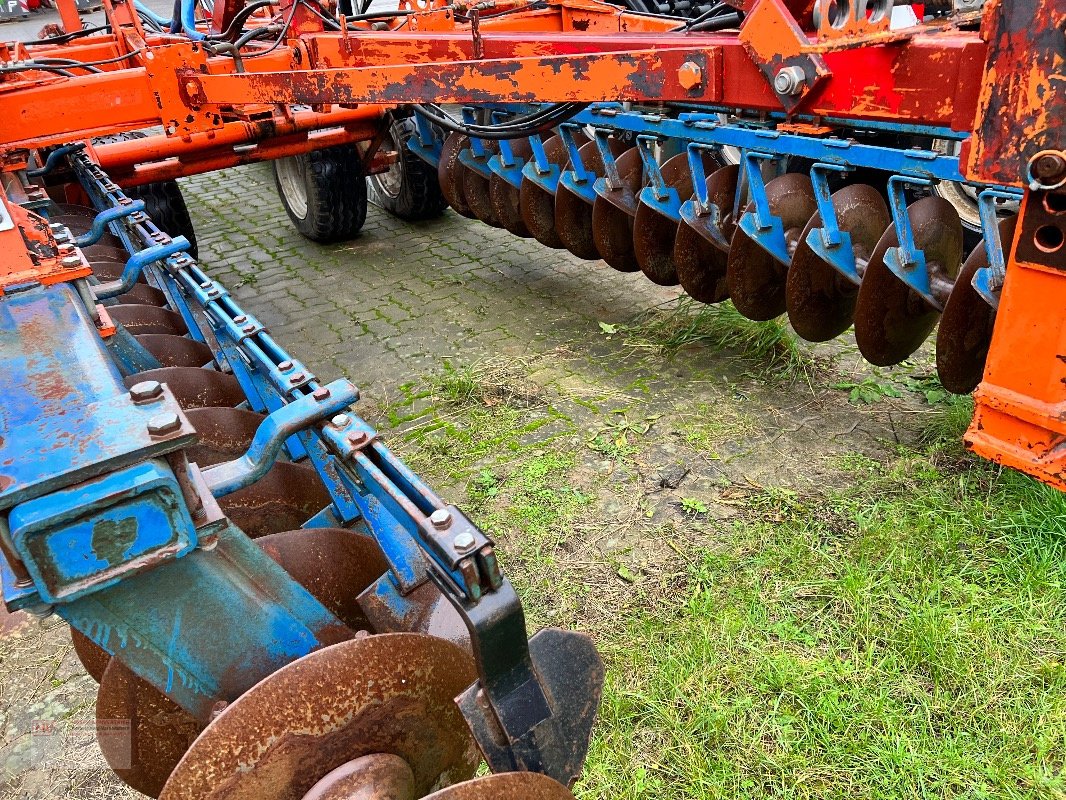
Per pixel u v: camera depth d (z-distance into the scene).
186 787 1.21
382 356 4.48
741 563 2.77
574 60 2.41
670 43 2.39
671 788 2.07
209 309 2.52
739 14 2.81
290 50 3.60
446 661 1.46
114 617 1.23
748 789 2.05
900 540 2.78
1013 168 1.32
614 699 2.28
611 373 4.10
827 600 2.59
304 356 4.53
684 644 2.46
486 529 3.04
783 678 2.30
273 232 6.67
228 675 1.39
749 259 3.58
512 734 1.24
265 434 1.55
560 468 3.37
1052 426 1.42
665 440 3.51
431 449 3.58
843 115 1.81
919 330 3.24
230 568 1.35
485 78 2.66
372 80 2.96
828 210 3.09
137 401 1.23
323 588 1.86
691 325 4.42
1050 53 1.21
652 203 3.88
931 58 1.60
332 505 2.09
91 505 1.06
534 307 4.96
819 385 3.82
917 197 4.03
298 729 1.29
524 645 1.22
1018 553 2.68
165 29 6.23
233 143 4.82
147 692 1.61
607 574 2.79
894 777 2.04
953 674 2.29
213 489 1.49
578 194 4.30
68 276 1.92
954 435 3.31
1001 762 2.05
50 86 3.19
